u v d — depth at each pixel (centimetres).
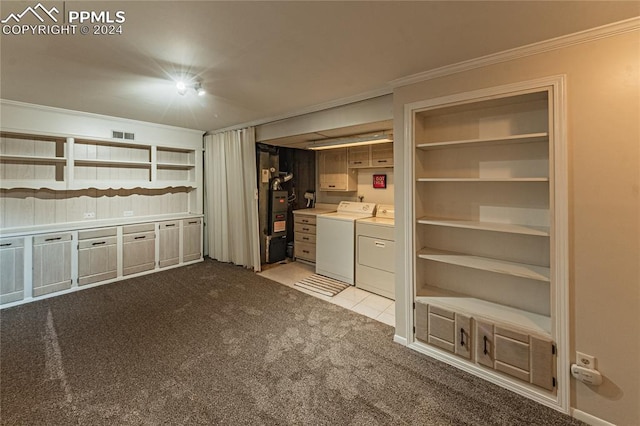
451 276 247
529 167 206
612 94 155
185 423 161
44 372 202
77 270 355
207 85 253
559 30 160
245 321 282
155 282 387
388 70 218
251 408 172
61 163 368
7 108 308
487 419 166
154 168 435
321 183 483
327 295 352
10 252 308
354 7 140
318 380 198
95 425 158
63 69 217
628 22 148
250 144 428
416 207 236
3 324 270
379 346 241
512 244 217
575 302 168
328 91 270
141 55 194
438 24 156
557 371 173
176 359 219
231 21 153
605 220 159
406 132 233
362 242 374
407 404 177
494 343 195
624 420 157
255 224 438
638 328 152
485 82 196
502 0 133
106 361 215
